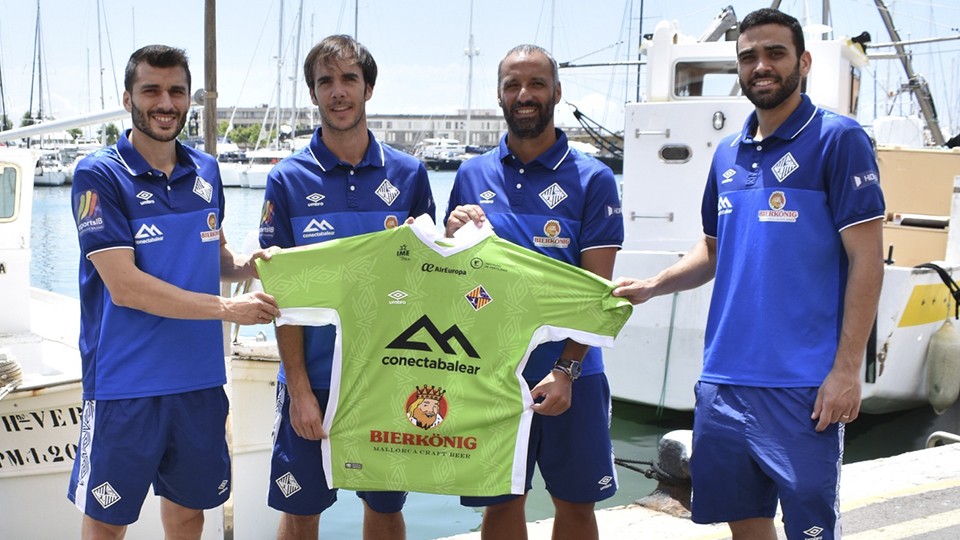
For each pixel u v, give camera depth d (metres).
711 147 8.79
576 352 3.52
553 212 3.68
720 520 3.47
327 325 3.61
